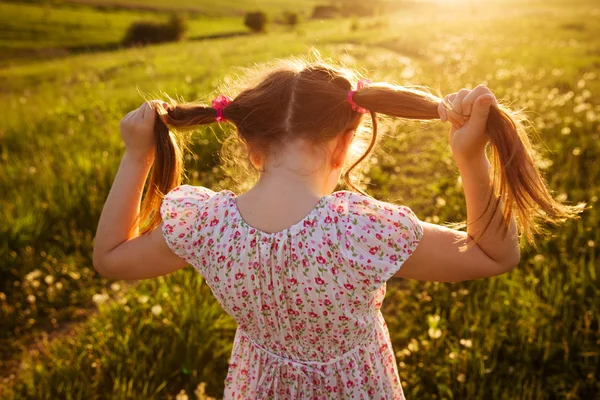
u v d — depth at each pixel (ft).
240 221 4.25
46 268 14.02
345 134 4.35
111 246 4.68
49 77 62.34
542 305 10.39
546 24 69.56
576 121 20.51
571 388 9.03
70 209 16.17
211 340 10.46
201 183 18.33
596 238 12.40
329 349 4.45
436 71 38.45
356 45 64.18
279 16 198.39
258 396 4.76
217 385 9.99
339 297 4.08
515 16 92.32
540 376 9.22
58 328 12.30
